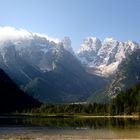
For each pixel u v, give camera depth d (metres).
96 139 94.69
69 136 104.62
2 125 166.75
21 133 116.62
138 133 111.25
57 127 148.62
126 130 124.75
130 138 95.56
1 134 112.38
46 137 101.69
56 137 101.50
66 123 187.50
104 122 194.75
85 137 100.81
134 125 156.75
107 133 113.19
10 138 98.00
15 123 188.12
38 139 95.94
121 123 178.25
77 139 95.75
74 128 141.12
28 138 98.44
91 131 123.12
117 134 108.31
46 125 166.12
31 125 166.50
